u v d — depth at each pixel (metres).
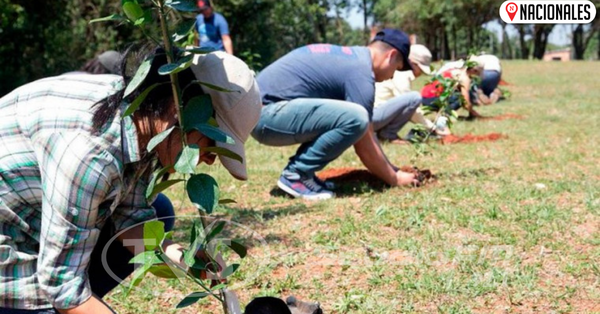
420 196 4.93
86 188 1.78
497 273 3.26
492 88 12.29
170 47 1.74
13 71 15.78
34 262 1.92
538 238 3.80
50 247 1.80
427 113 6.16
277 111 4.95
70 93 1.88
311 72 4.95
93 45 18.66
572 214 4.31
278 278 3.38
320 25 38.22
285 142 5.09
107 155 1.81
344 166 6.52
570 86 16.62
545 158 6.47
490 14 49.81
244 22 27.73
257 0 27.45
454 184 5.32
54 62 16.95
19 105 1.88
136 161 1.87
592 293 3.07
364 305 3.00
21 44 15.55
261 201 5.11
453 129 8.78
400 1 52.81
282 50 33.94
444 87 5.93
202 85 1.88
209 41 9.20
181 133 1.76
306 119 4.91
